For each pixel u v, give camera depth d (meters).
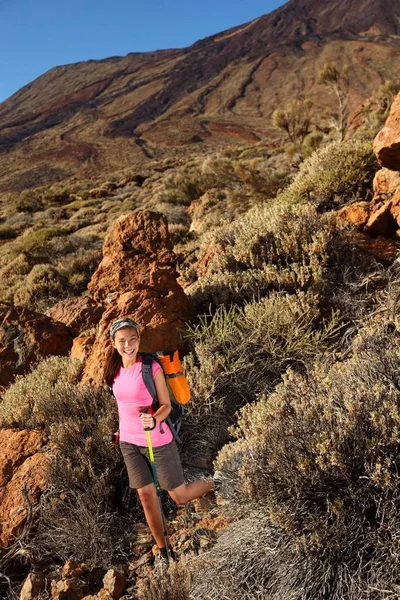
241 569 3.14
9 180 186.38
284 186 13.65
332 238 6.85
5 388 7.05
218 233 8.28
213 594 3.09
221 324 5.62
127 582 3.67
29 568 4.04
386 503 2.85
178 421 3.86
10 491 4.55
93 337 6.67
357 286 6.21
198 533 3.82
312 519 3.00
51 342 7.40
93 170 187.50
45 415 5.18
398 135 7.12
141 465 3.82
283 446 3.23
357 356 4.06
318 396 3.56
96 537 4.02
